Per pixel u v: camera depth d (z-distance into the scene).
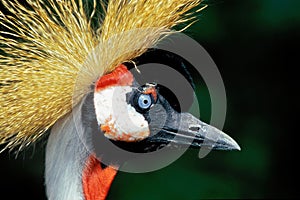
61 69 8.10
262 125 14.48
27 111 8.09
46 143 8.32
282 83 14.67
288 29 14.05
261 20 14.04
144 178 13.39
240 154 14.05
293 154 14.36
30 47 8.13
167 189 13.33
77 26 8.20
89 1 8.60
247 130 14.41
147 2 8.34
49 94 8.05
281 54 14.51
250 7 14.07
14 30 8.19
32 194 13.44
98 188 8.39
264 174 14.05
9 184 13.45
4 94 8.10
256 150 14.19
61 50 8.13
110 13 8.26
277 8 13.93
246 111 14.56
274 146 14.37
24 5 8.37
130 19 8.27
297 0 13.91
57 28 8.16
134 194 13.24
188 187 13.44
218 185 13.55
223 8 14.13
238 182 13.76
